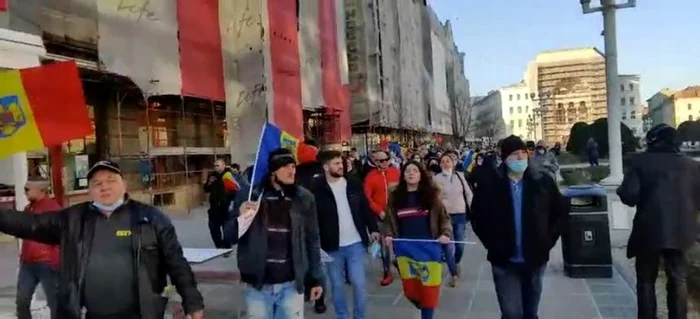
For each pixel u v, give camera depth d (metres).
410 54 51.56
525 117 139.00
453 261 8.13
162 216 3.41
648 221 5.36
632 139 32.28
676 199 5.30
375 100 37.38
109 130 18.08
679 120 117.31
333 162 6.04
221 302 7.12
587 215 8.27
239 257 4.42
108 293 3.21
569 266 8.35
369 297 7.72
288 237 4.42
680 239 5.27
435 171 10.65
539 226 4.87
